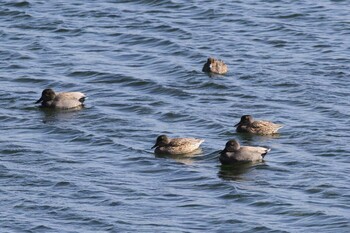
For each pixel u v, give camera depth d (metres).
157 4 74.31
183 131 54.81
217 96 59.59
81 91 60.81
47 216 45.53
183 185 48.47
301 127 54.97
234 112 57.22
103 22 71.44
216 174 49.53
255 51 66.56
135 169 50.19
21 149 52.28
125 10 73.38
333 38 68.44
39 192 47.69
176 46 67.38
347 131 54.34
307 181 48.53
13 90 60.69
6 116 56.81
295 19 71.62
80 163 50.75
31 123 55.84
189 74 62.66
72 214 45.59
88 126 55.34
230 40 68.31
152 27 70.38
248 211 45.91
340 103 58.12
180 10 73.25
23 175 49.31
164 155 51.62
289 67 63.75
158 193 47.56
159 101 58.81
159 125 55.53
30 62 64.94
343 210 45.75
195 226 44.56
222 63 62.97
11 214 45.69
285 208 45.94
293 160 50.88
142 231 44.09
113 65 64.50
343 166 50.19
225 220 44.97
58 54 66.25
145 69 63.94
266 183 48.50
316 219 45.00
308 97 59.00
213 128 55.06
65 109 57.66
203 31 69.81
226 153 50.69
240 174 49.53
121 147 52.53
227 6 73.75
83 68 63.91
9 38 68.88
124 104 58.41
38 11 73.25
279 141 53.31
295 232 43.91
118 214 45.59
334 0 75.12
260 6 73.81
